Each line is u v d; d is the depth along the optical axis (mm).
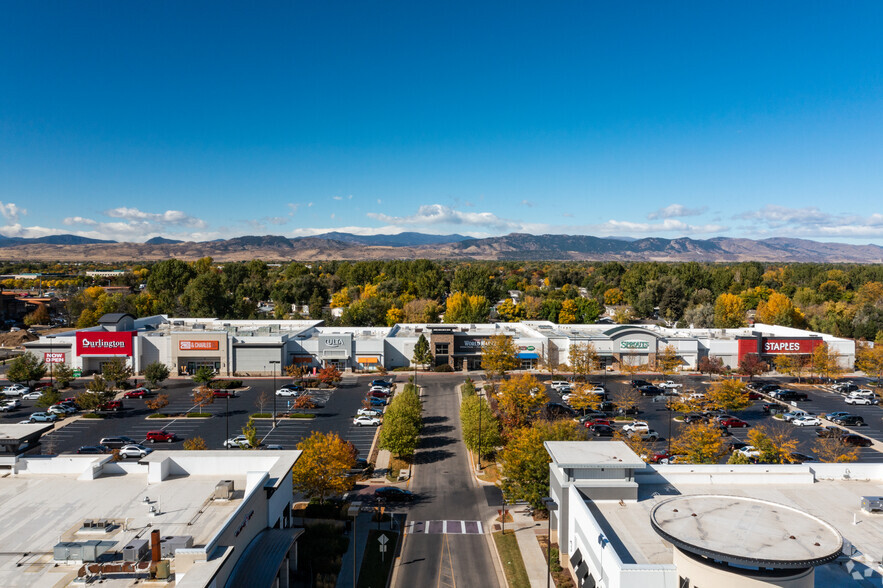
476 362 112312
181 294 184750
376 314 150000
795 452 61719
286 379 100750
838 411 81875
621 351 109812
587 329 121812
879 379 101812
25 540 28750
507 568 40812
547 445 40188
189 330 112250
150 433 67375
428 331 117812
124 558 26078
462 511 51250
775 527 25422
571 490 36125
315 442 50969
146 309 160875
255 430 66250
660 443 67750
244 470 38156
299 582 38188
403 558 42906
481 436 60875
